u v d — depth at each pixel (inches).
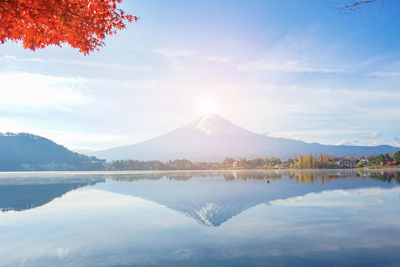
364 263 356.2
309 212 706.2
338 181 1863.9
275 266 351.3
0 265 366.6
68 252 414.6
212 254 397.7
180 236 493.7
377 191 1182.3
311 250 408.2
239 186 1616.6
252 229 536.4
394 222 579.2
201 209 777.6
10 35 196.5
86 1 207.8
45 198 1073.5
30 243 459.5
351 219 613.0
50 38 209.3
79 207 839.1
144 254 401.4
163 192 1299.2
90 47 225.0
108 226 577.3
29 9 188.4
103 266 358.3
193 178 2738.7
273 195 1098.1
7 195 1192.8
